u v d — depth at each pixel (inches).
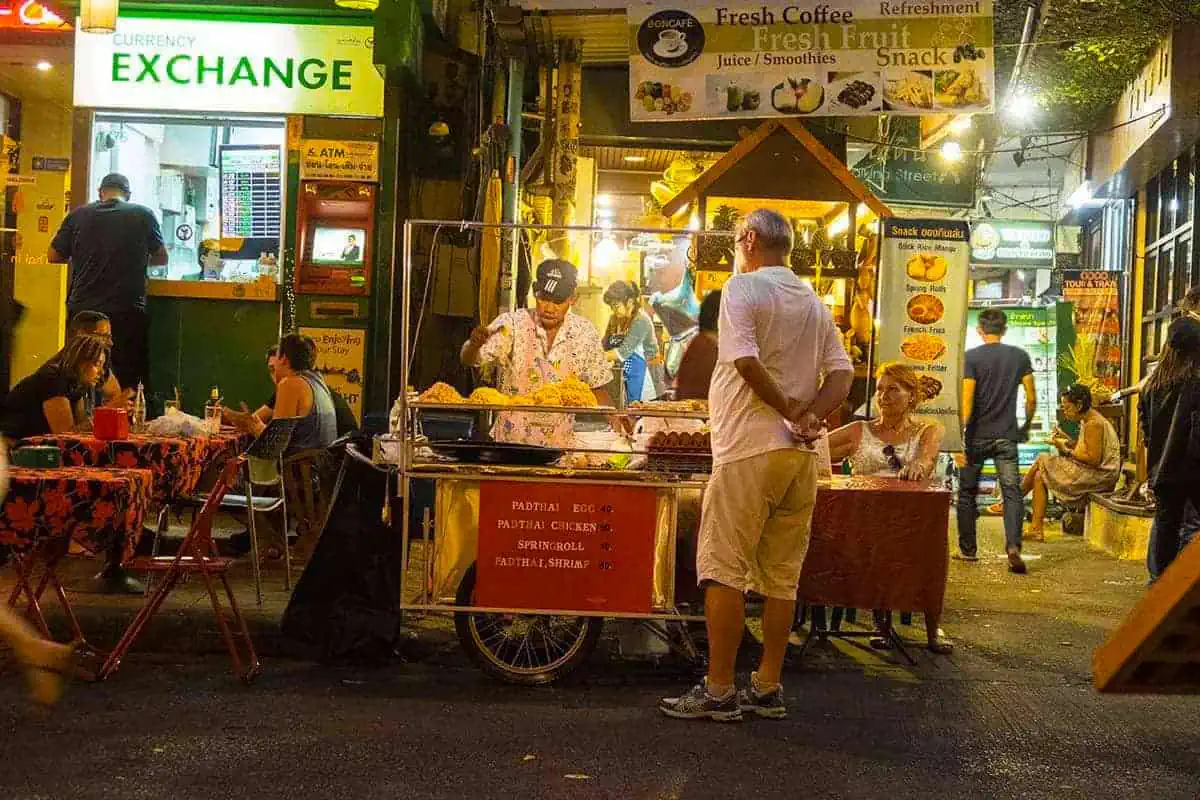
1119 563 408.8
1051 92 597.3
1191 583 88.2
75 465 253.3
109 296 387.2
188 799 158.7
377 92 412.2
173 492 258.5
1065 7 473.4
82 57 414.9
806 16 367.6
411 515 244.2
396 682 226.1
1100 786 174.9
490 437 256.1
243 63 412.8
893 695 227.0
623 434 246.7
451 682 227.8
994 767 182.7
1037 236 851.4
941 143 603.5
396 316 414.9
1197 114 487.5
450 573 229.1
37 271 466.6
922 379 382.9
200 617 252.4
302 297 414.6
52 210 469.1
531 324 252.5
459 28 453.1
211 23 413.4
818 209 382.0
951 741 196.1
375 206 413.4
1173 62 488.7
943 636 270.4
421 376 419.2
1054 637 284.2
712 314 247.9
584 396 231.6
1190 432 309.4
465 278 419.2
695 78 368.5
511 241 375.2
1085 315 624.7
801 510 207.0
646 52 368.5
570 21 391.5
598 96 484.4
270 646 244.5
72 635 239.5
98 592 282.7
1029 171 1013.2
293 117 413.7
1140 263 659.4
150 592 270.7
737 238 216.7
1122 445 633.0
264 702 208.4
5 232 465.4
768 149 377.4
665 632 242.7
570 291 250.4
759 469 199.9
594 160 514.0
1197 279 537.3
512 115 423.5
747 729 200.5
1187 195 562.6
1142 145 547.8
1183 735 202.8
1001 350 399.2
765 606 208.4
